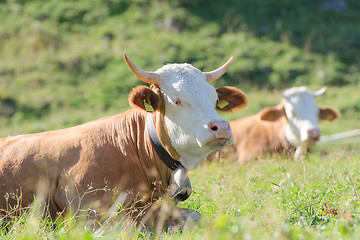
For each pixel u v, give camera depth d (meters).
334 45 30.41
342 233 5.30
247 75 26.36
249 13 32.41
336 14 34.22
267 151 14.16
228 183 8.51
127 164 7.38
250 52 28.22
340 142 18.06
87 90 24.59
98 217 6.88
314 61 28.62
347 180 7.56
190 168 7.47
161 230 6.67
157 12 30.62
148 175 7.55
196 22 30.27
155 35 28.62
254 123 14.68
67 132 7.62
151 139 7.45
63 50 27.58
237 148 14.44
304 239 5.10
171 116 7.17
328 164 9.62
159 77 7.29
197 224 6.51
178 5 31.66
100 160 7.20
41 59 26.77
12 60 26.81
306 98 14.34
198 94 7.07
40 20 29.94
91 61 26.48
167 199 7.40
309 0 35.44
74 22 29.94
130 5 31.23
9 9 30.84
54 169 7.19
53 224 6.71
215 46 28.36
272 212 6.35
